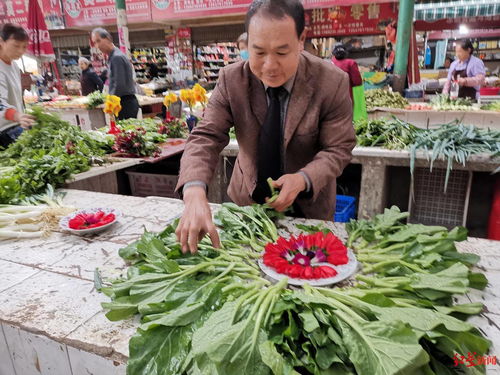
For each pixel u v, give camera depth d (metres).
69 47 8.61
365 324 0.70
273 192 1.27
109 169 2.32
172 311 0.81
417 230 1.15
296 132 1.39
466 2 5.39
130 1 6.56
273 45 1.02
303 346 0.68
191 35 7.61
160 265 0.97
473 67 4.37
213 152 1.38
